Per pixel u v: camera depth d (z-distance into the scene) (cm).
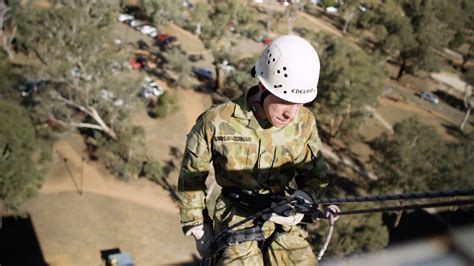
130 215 3694
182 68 5119
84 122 4472
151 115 4731
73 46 4038
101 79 4141
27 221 3509
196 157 349
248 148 339
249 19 5841
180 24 6575
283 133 340
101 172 4022
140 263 3325
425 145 3562
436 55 7169
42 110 3988
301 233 367
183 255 3444
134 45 5841
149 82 5019
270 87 318
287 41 321
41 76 3931
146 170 3994
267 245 358
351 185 4262
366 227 2828
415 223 3725
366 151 4759
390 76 6538
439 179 3475
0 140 3108
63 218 3584
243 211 353
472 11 7525
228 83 5034
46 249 3322
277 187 356
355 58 4906
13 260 3222
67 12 4194
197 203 363
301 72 313
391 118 5400
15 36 5484
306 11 7900
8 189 3216
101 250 3384
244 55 5725
